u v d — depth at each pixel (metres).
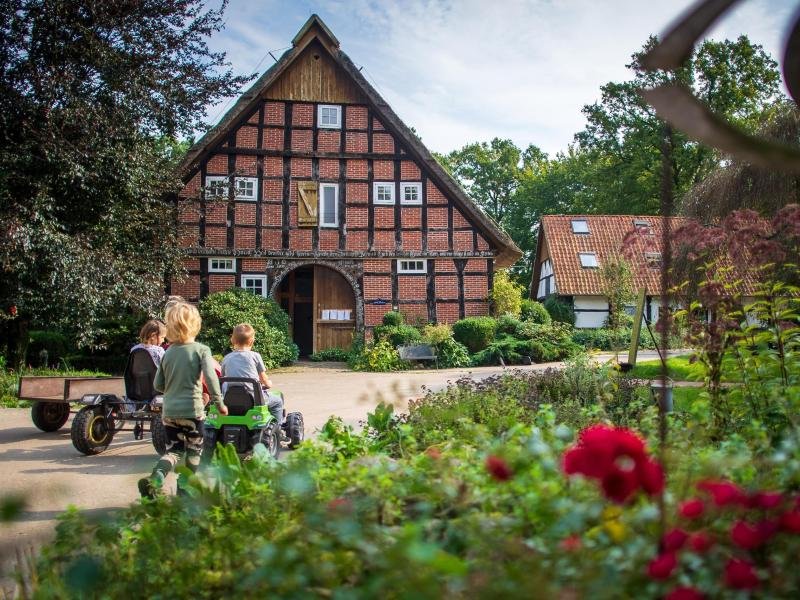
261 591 1.80
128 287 15.08
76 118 13.64
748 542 1.59
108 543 2.25
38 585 2.14
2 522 1.52
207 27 15.62
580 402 7.25
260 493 2.63
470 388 7.37
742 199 9.38
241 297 19.25
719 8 1.30
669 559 1.55
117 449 7.61
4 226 12.30
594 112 34.97
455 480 2.42
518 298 22.31
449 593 1.55
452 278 22.00
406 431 3.88
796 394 3.61
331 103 21.81
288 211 21.45
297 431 6.89
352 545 1.84
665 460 2.10
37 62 13.88
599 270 23.06
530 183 46.62
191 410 4.80
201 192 19.00
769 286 4.77
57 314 13.65
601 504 1.94
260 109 21.50
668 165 2.06
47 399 7.90
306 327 24.22
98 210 15.01
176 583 2.03
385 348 18.92
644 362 13.71
